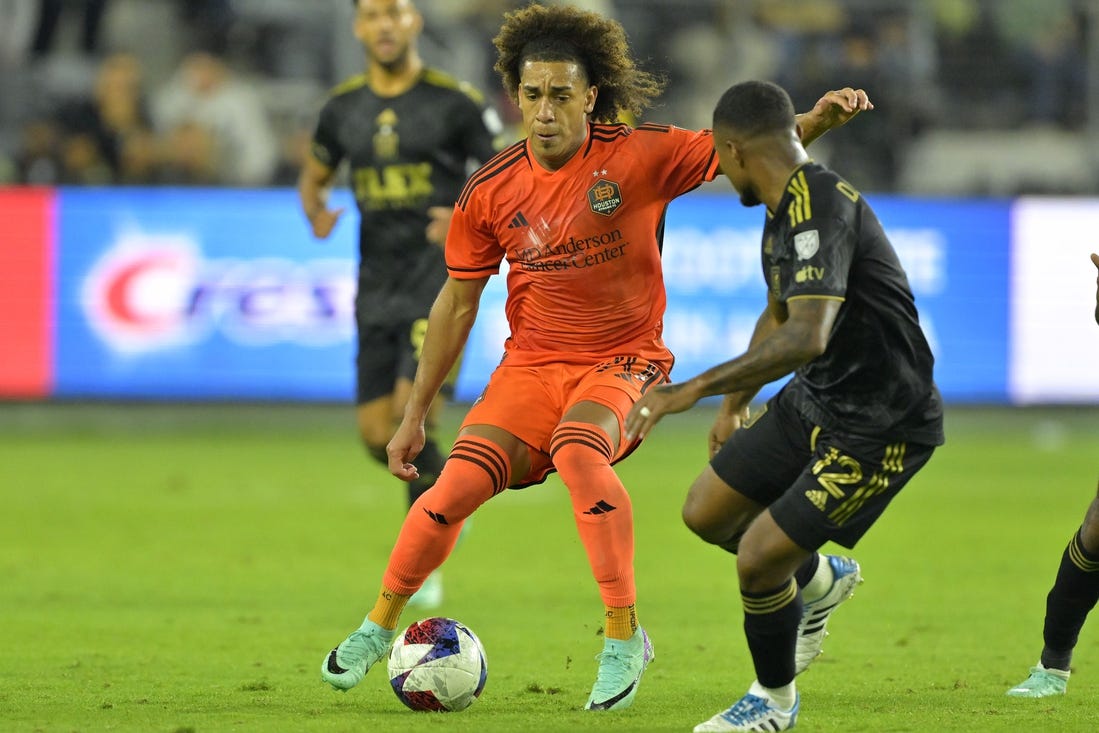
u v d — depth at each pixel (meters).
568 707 19.19
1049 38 72.44
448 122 30.77
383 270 30.89
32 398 59.47
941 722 18.02
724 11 70.75
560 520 43.34
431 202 30.83
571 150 19.67
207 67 66.88
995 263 61.69
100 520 40.97
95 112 65.62
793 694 17.48
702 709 19.05
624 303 20.06
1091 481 51.59
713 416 69.69
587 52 19.64
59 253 59.59
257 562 34.25
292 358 59.94
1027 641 25.27
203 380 59.91
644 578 32.69
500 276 58.94
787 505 17.00
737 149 16.84
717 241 60.62
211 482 49.25
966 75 72.25
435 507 19.23
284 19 70.56
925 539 38.97
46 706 19.00
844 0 71.81
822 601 20.34
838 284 16.08
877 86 68.88
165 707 18.97
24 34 69.12
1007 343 61.75
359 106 31.14
